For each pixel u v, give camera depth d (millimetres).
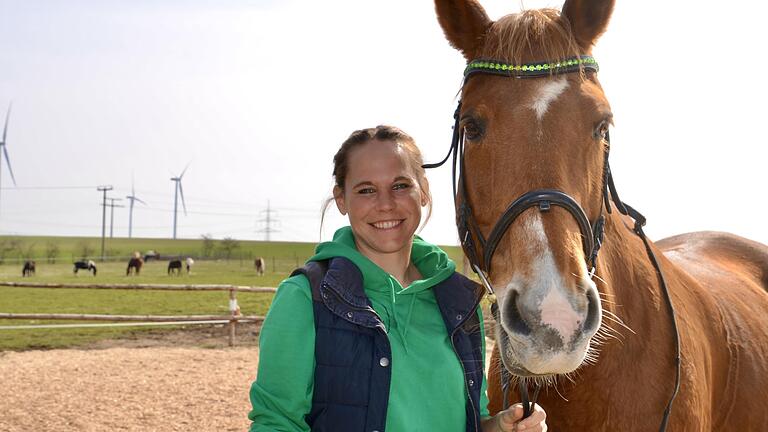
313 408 1962
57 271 49906
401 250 2232
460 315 2119
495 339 2156
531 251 1878
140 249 93062
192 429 6211
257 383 1947
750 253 4039
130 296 22094
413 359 2002
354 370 1922
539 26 2174
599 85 2258
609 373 2352
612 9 2324
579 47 2244
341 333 1938
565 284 1816
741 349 2881
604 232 2455
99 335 12414
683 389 2420
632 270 2506
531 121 2041
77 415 6605
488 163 2119
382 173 2107
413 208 2152
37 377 8312
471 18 2441
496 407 2777
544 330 1764
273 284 31000
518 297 1860
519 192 1982
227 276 41031
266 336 1936
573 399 2398
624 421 2354
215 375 8484
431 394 1995
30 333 12836
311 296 1977
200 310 17375
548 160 1991
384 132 2170
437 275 2127
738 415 2822
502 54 2162
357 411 1909
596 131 2109
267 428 1915
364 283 2051
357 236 2191
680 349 2459
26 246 95500
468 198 2316
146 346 11055
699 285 2949
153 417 6574
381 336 1943
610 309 2312
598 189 2182
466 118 2203
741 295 3236
